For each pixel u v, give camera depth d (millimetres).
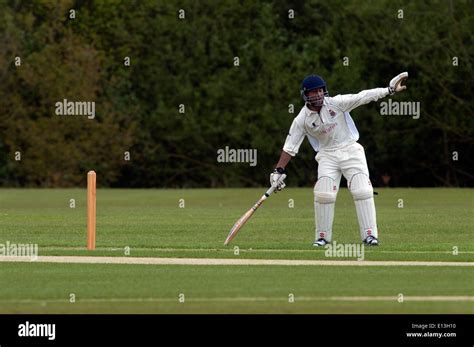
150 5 176125
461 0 164250
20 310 49031
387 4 166125
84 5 178250
